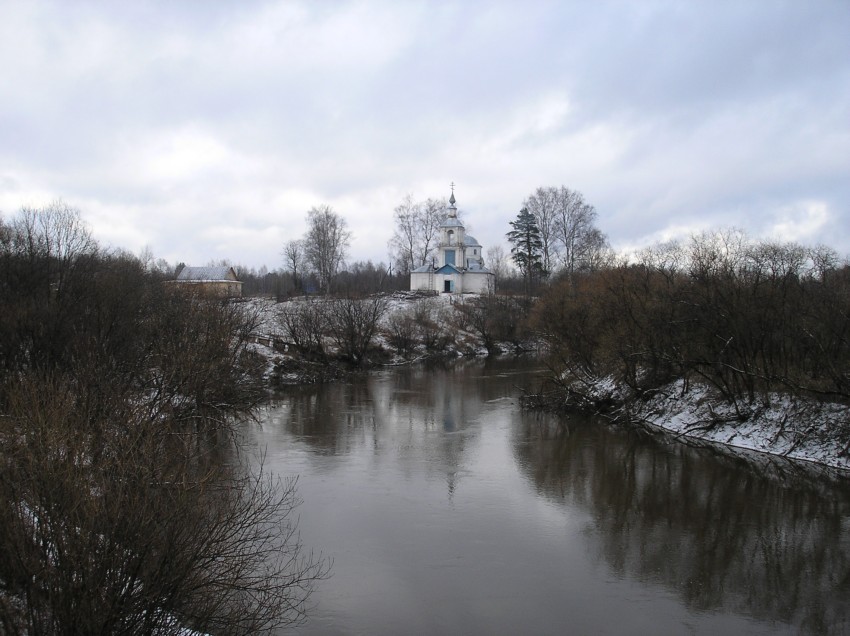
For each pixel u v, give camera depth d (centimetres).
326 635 1450
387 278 11956
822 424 2941
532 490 2503
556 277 8656
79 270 3797
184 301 3819
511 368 6800
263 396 4397
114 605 950
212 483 1511
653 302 3812
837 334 2953
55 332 2681
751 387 3312
